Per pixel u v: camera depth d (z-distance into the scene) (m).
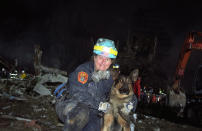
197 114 7.73
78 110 2.26
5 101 5.95
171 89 10.36
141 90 14.68
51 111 5.38
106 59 2.60
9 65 18.81
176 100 9.45
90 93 2.55
